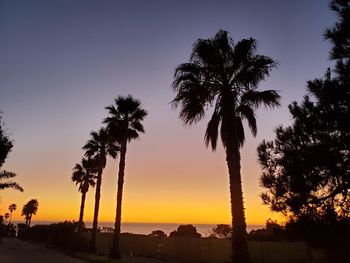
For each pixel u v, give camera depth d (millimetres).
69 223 47406
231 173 16734
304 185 11305
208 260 28688
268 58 18250
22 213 121188
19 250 42188
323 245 11078
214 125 18203
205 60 18250
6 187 32219
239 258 15531
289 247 21750
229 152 17047
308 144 11656
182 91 18312
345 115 11109
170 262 29344
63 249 43031
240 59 18172
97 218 39562
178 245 32812
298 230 11305
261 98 17922
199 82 18438
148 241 38656
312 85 11711
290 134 11953
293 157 11680
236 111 18391
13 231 134125
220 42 18453
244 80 17969
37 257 31438
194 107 17969
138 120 34656
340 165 11211
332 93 11211
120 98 34250
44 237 65250
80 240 40250
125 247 42156
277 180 11969
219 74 18250
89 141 43969
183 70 18500
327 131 11359
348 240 10914
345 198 11344
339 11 11875
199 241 30234
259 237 28922
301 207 11500
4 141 27844
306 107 11883
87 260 28781
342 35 11500
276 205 11867
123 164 32781
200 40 18406
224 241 27906
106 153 43656
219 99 18344
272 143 12406
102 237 46812
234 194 16422
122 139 33562
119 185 32031
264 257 22750
